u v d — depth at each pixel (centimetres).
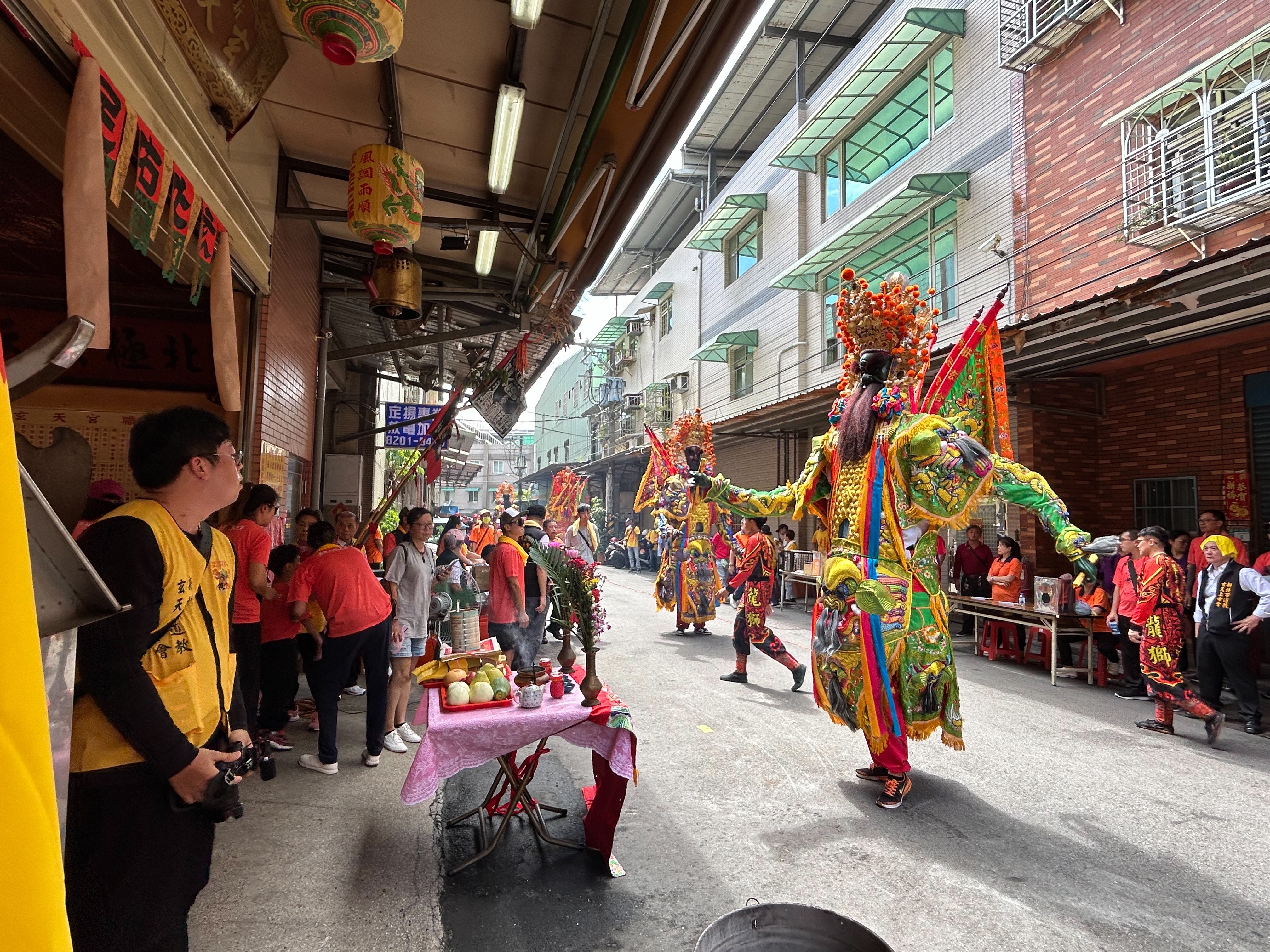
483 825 350
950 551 998
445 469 2398
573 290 679
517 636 577
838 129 1407
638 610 1236
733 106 1928
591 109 416
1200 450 799
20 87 229
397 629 473
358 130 478
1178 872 314
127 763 150
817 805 385
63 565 103
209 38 305
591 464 2547
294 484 626
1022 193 948
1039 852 332
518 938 254
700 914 274
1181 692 520
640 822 359
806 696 629
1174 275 516
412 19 355
